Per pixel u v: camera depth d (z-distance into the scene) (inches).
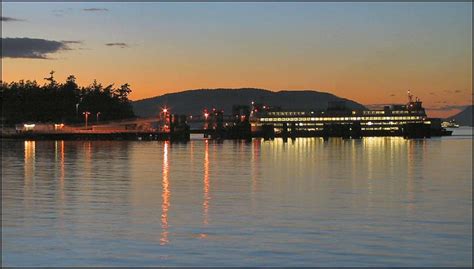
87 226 2030.0
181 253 1686.8
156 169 4306.1
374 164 4886.8
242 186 3159.5
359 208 2397.9
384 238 1845.5
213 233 1921.8
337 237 1860.2
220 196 2753.4
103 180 3481.8
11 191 2950.3
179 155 6205.7
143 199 2657.5
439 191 2957.7
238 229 1979.6
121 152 6825.8
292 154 6432.1
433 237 1857.8
